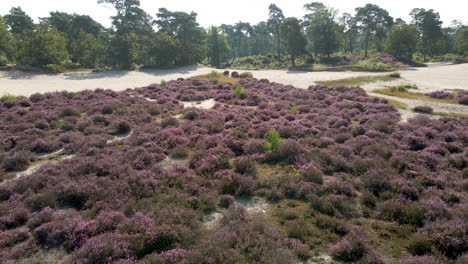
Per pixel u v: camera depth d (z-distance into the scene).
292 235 8.05
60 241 8.05
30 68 58.69
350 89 35.28
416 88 37.84
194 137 17.31
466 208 8.46
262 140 16.64
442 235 7.26
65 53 65.75
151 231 7.72
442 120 19.61
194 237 7.84
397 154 13.60
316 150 14.57
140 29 90.31
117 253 6.89
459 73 56.94
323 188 10.61
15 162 13.53
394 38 95.44
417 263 6.39
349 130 18.38
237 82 46.66
